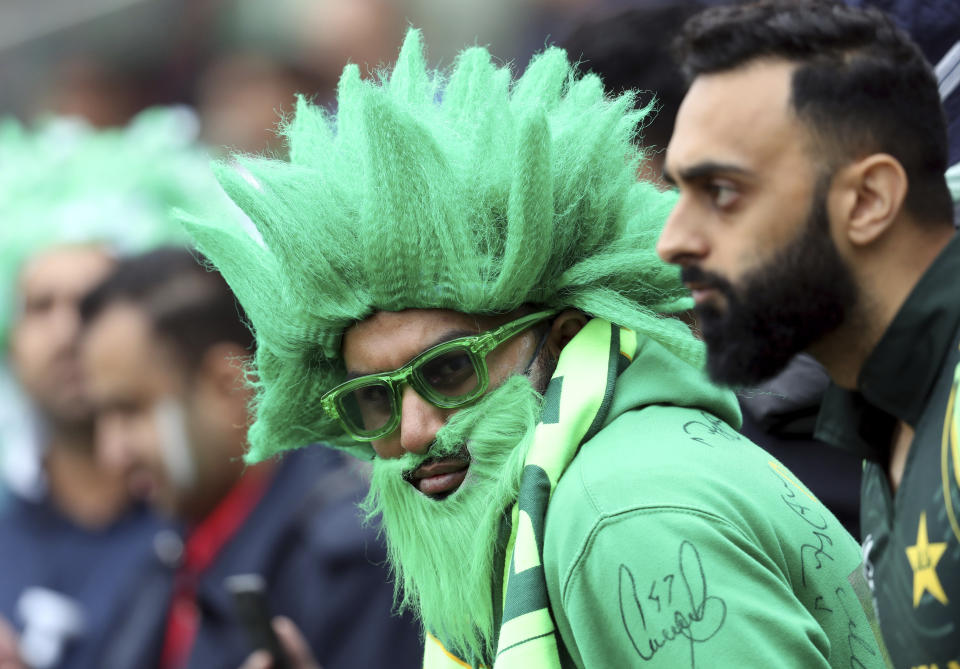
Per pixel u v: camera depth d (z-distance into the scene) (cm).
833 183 391
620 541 451
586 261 526
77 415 1125
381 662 760
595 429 496
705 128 402
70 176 1184
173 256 940
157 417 895
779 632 434
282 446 586
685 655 434
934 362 387
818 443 640
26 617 1092
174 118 1302
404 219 500
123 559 1097
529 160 493
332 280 516
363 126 500
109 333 905
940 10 582
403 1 1593
